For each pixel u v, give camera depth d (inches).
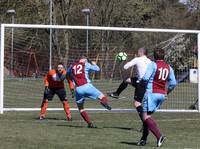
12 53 3100.4
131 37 3784.5
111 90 2743.6
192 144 1150.3
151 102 1091.3
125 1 5615.2
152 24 6378.0
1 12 5521.7
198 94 2025.1
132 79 1424.7
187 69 2309.3
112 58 2856.8
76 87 1441.9
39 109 1959.9
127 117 1777.8
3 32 1921.8
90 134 1306.6
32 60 3272.6
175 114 1918.1
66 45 3725.4
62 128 1425.9
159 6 6594.5
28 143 1120.8
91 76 2817.4
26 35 3329.2
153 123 1090.7
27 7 5383.9
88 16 5157.5
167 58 2331.4
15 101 2488.9
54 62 3447.3
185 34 2313.0
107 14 5487.2
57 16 5251.0
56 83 1648.6
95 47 3767.2
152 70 1093.1
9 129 1376.7
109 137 1256.8
